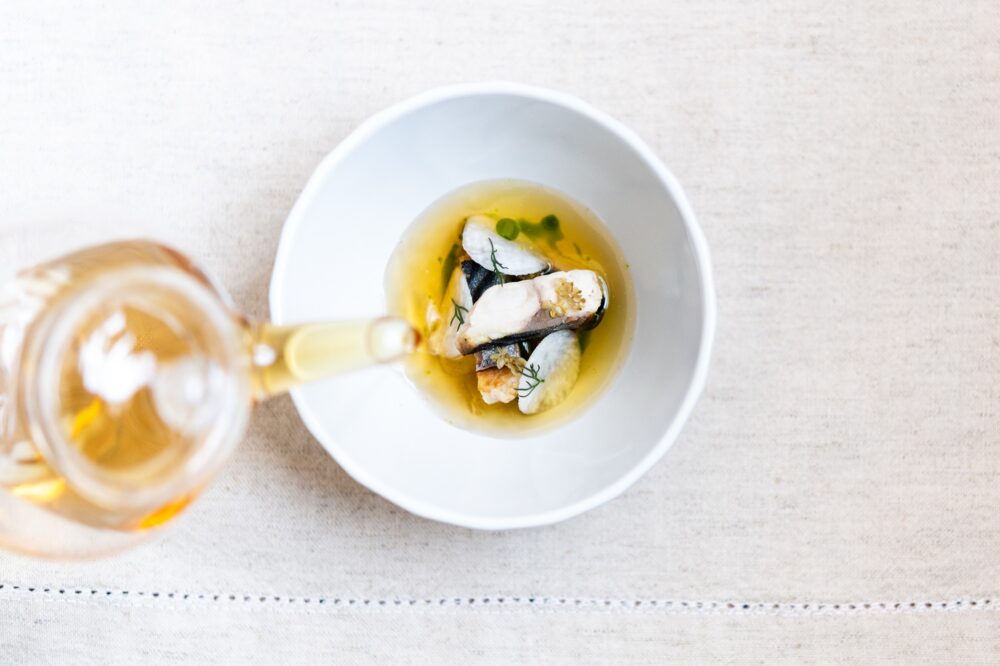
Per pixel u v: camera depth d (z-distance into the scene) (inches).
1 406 29.3
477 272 34.7
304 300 32.9
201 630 35.1
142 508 28.5
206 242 34.9
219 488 34.9
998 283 35.2
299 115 35.0
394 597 35.1
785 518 35.1
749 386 35.1
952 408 35.2
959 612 35.2
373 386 33.8
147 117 34.9
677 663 35.1
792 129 35.1
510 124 33.2
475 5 34.9
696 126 35.0
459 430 34.4
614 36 35.0
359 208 33.8
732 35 35.1
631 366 34.0
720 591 35.1
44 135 34.9
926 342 35.2
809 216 35.1
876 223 35.2
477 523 31.9
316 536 35.1
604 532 35.1
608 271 34.7
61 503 29.5
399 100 35.0
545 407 34.5
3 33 34.9
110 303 28.0
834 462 35.1
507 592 35.1
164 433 27.8
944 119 35.2
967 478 35.2
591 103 35.0
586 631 35.2
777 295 35.1
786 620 35.2
